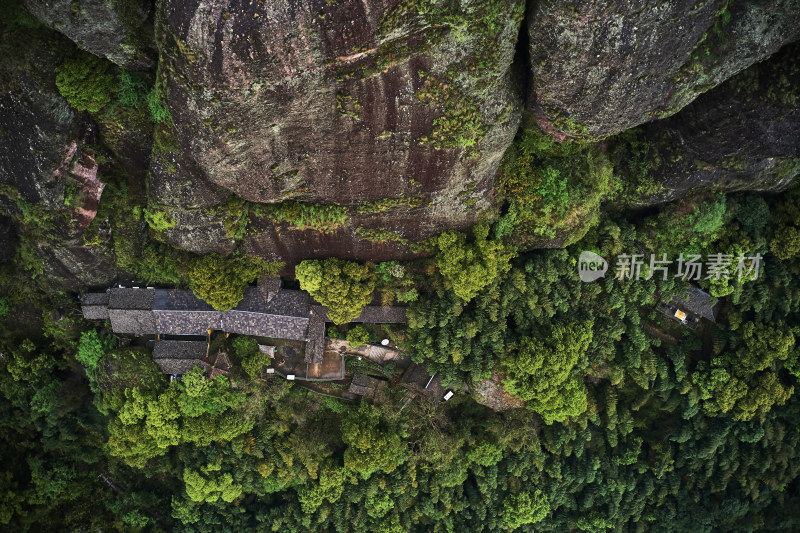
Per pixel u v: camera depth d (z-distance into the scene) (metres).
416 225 27.05
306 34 18.69
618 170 28.84
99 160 24.58
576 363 30.28
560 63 20.70
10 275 28.03
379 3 18.38
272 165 23.20
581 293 30.47
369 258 28.77
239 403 30.27
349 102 21.03
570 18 19.17
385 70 20.27
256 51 18.78
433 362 30.47
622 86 21.47
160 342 30.05
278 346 31.19
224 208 25.53
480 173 25.03
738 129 25.48
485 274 27.50
